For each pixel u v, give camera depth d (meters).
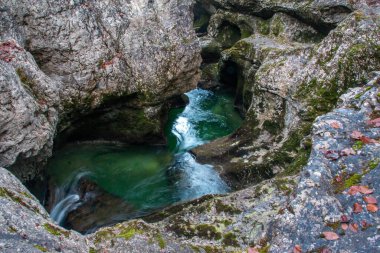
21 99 6.15
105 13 8.80
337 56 8.76
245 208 5.93
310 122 8.50
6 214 4.13
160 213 7.14
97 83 8.75
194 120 12.05
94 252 4.46
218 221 5.80
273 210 5.69
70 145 9.29
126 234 4.79
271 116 9.55
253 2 14.21
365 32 8.67
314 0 12.09
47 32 8.09
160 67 9.52
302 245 4.24
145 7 9.36
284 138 8.84
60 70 8.41
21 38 7.73
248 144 9.34
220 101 13.52
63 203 7.84
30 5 7.81
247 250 4.66
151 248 4.68
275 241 4.38
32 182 7.33
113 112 9.31
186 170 8.95
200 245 5.29
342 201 4.57
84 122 9.14
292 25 13.05
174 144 10.27
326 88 8.62
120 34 9.04
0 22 7.25
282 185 6.12
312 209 4.48
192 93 14.13
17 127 6.13
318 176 4.80
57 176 8.35
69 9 8.26
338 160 5.07
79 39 8.42
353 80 8.45
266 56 11.24
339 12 11.66
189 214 6.05
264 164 8.41
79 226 7.32
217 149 9.37
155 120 9.66
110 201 7.95
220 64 13.89
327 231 4.27
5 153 6.05
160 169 9.08
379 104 5.87
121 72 9.00
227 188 8.22
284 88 9.33
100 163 8.98
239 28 15.33
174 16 9.80
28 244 3.95
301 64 9.44
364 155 5.07
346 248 4.10
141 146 9.80
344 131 5.51
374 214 4.35
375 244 4.05
